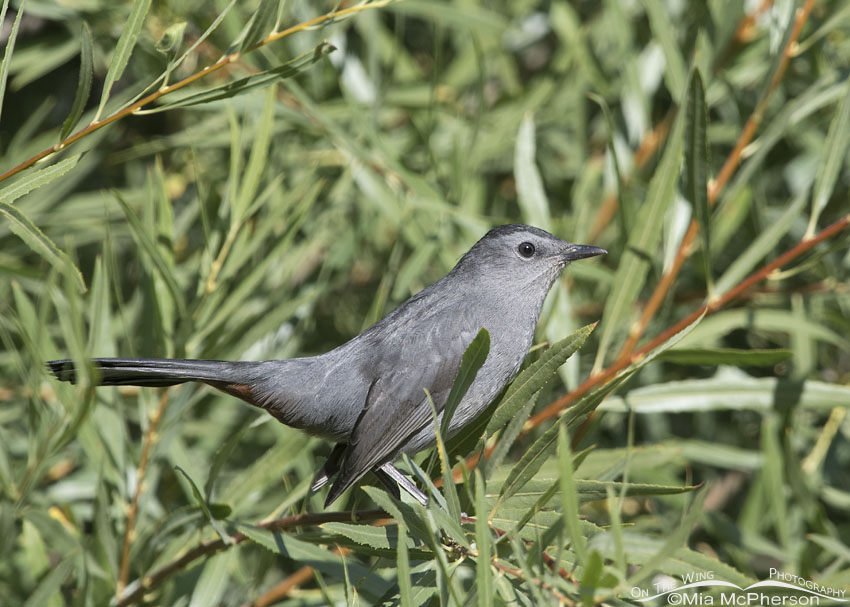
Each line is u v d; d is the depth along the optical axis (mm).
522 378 6391
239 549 8922
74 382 7121
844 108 8250
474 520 6480
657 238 8531
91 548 7453
